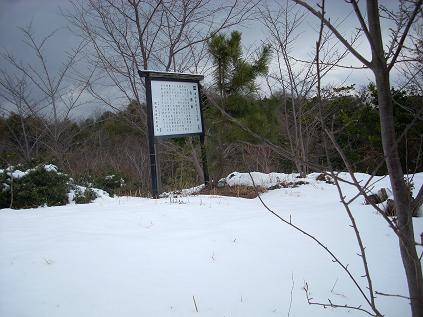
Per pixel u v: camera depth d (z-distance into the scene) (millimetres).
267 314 2729
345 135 11727
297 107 10555
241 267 3492
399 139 1335
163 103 8148
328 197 7438
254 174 9555
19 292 2924
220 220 5184
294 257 3791
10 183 6641
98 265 3414
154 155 7934
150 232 4453
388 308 2881
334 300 2990
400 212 1384
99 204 6559
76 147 14641
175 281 3156
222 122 8258
